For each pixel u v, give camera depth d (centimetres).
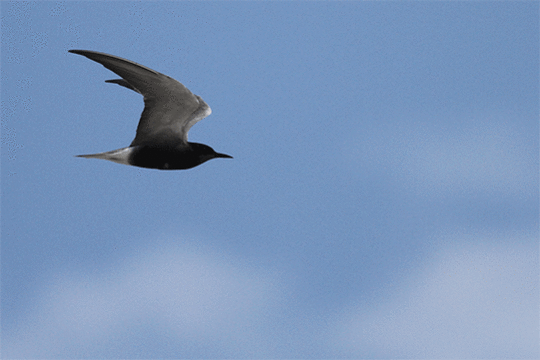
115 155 1301
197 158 1350
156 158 1319
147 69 1200
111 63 1212
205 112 1313
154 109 1289
